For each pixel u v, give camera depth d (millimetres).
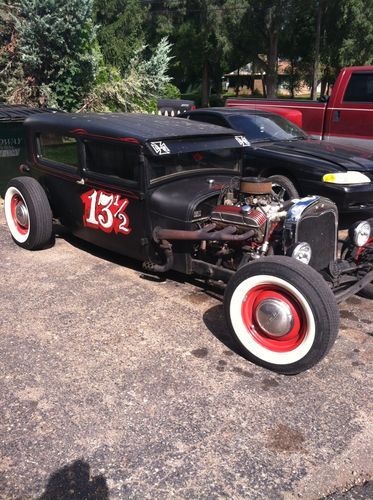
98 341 3615
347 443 2662
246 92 58469
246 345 3348
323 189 5930
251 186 3652
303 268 3033
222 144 4496
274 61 31688
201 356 3461
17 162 6766
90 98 10008
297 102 9297
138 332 3756
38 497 2297
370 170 6070
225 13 30328
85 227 4879
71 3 9328
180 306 4188
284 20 29453
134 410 2887
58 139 4910
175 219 3982
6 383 3109
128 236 4391
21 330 3750
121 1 28594
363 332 3871
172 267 4188
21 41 9570
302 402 2990
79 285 4566
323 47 31359
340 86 8656
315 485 2393
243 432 2732
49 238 5340
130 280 4695
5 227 6363
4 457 2523
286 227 3443
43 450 2574
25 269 4930
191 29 32375
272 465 2508
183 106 13672
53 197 5250
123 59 25859
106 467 2475
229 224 3752
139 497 2307
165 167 4180
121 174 4273
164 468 2475
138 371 3266
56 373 3225
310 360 3080
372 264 3916
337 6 29234
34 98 10023
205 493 2334
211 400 2992
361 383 3189
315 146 6820
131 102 10617
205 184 4230
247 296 3285
